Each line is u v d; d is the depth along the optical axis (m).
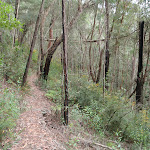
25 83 8.23
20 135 3.62
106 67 10.42
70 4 8.32
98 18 12.38
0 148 2.95
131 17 11.05
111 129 6.07
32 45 7.84
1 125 3.41
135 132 5.58
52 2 11.27
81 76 9.95
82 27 14.43
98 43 14.34
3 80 6.86
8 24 5.28
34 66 14.73
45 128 4.34
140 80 9.50
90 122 6.04
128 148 5.16
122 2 10.18
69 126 4.93
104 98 7.29
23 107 5.54
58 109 6.30
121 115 5.98
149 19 9.34
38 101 7.29
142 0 9.23
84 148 3.96
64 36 4.64
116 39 11.34
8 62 7.25
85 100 7.61
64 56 4.74
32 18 16.19
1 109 4.04
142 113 6.36
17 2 9.40
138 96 9.42
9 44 8.63
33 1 14.58
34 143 3.38
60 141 3.91
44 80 10.81
